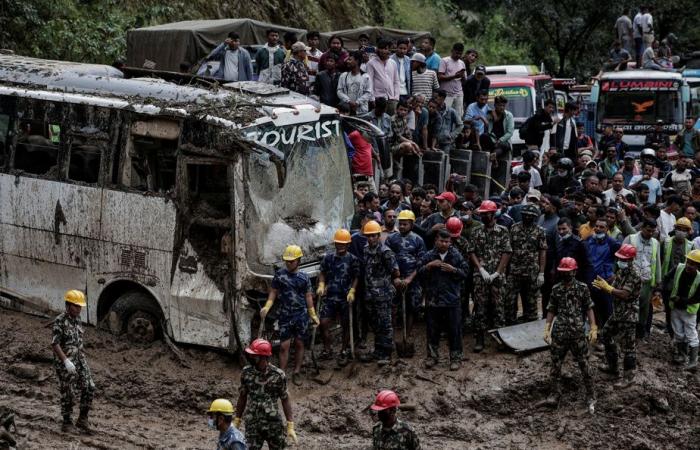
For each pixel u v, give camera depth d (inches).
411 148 853.2
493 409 607.2
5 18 991.0
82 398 541.6
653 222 671.8
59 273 672.4
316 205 655.8
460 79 1027.9
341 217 674.2
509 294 674.2
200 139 619.5
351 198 686.5
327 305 636.1
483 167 921.5
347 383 622.8
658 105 1406.3
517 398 612.7
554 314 608.4
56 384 612.1
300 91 818.8
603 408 613.9
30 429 542.6
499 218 695.1
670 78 1403.8
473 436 578.6
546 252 680.4
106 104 650.2
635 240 677.9
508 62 1861.5
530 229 669.9
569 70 1947.6
